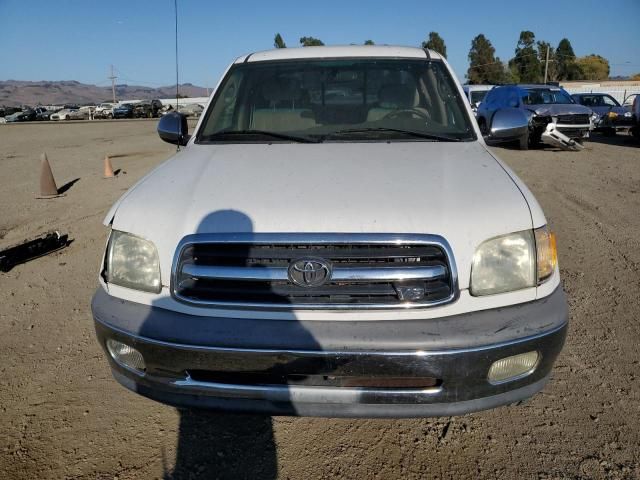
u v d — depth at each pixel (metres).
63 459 2.31
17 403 2.70
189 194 2.18
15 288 4.23
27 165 11.96
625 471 2.16
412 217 1.94
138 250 2.08
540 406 2.59
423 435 2.43
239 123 3.10
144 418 2.58
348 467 2.24
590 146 13.99
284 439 2.43
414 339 1.85
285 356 1.86
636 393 2.66
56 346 3.27
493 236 1.96
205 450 2.36
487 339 1.86
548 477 2.15
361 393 1.92
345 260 1.91
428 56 3.39
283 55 3.46
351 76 3.21
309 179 2.22
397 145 2.73
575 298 3.80
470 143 2.79
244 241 1.91
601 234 5.36
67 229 6.00
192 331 1.93
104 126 31.08
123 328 2.03
